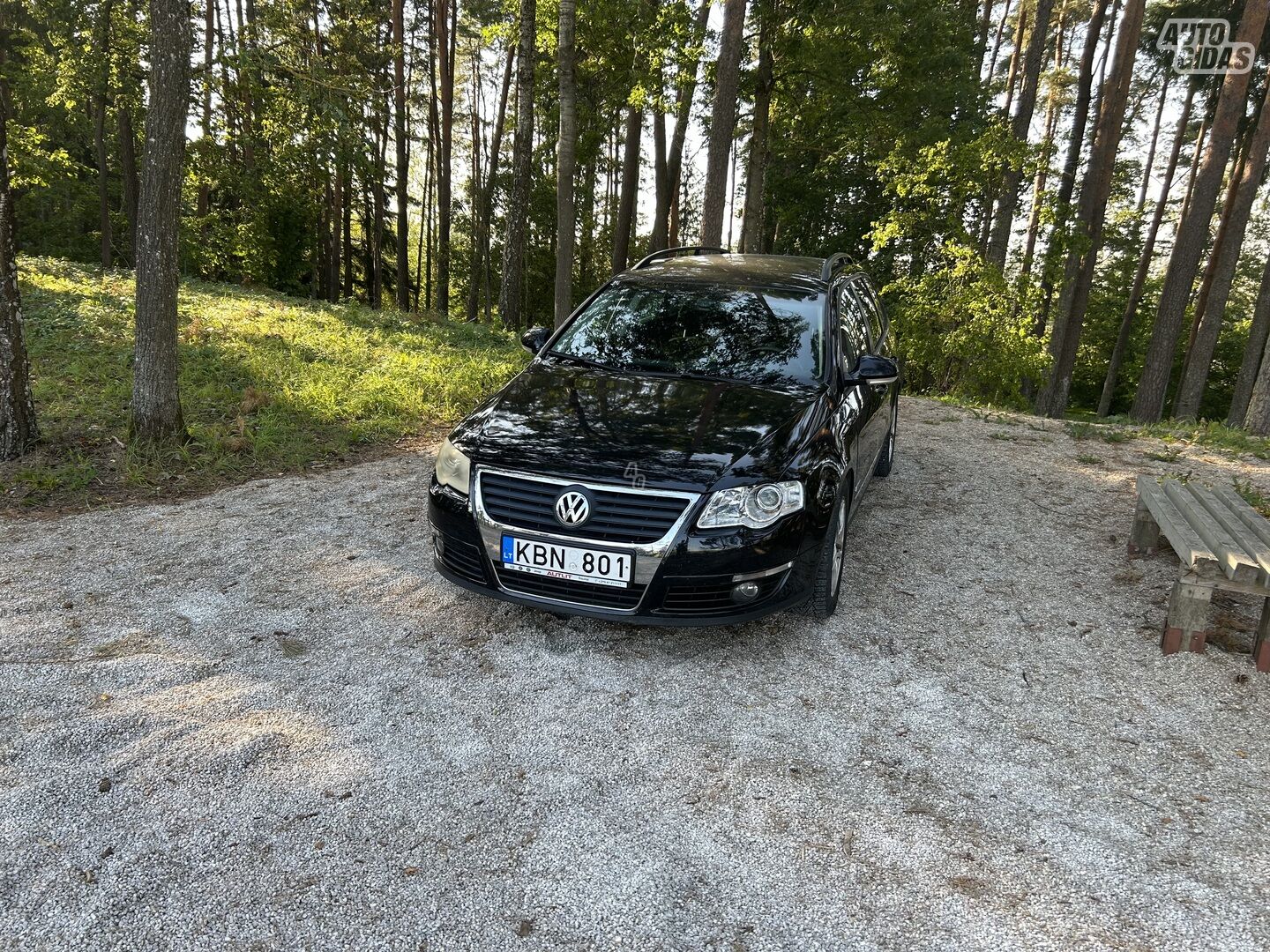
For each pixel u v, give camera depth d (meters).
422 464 6.41
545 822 2.53
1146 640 3.83
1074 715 3.22
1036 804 2.68
